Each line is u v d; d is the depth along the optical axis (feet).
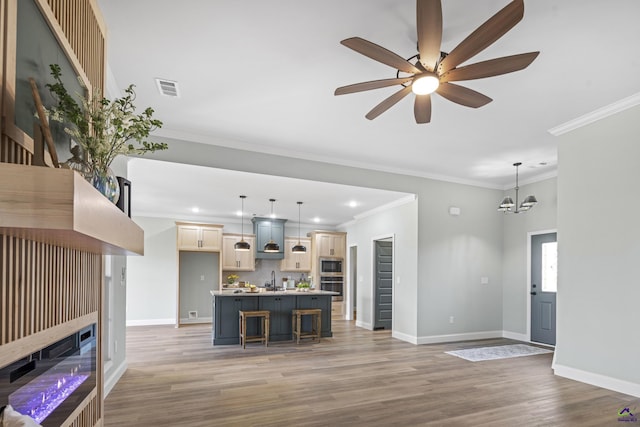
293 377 14.16
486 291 22.41
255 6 7.81
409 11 7.96
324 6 7.82
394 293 22.91
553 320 19.90
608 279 12.74
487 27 6.40
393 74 10.44
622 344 12.26
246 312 19.67
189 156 15.21
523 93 11.50
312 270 31.99
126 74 10.52
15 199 2.87
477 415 10.57
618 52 9.25
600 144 13.15
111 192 5.18
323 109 12.71
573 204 13.97
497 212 23.22
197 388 12.82
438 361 16.65
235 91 11.50
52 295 4.83
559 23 8.16
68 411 5.24
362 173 19.22
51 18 4.62
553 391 12.52
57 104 4.90
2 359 3.54
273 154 16.93
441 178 21.52
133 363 16.25
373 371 15.02
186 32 8.66
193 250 28.07
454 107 12.49
